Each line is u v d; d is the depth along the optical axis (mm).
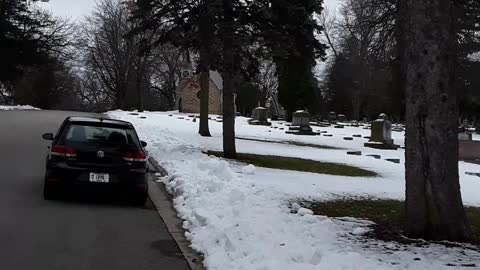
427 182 7617
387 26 23938
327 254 6504
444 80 7555
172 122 35688
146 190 9977
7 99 70125
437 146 7559
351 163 19781
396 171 18406
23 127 26344
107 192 10141
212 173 13008
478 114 48000
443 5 7551
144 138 22562
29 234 7410
